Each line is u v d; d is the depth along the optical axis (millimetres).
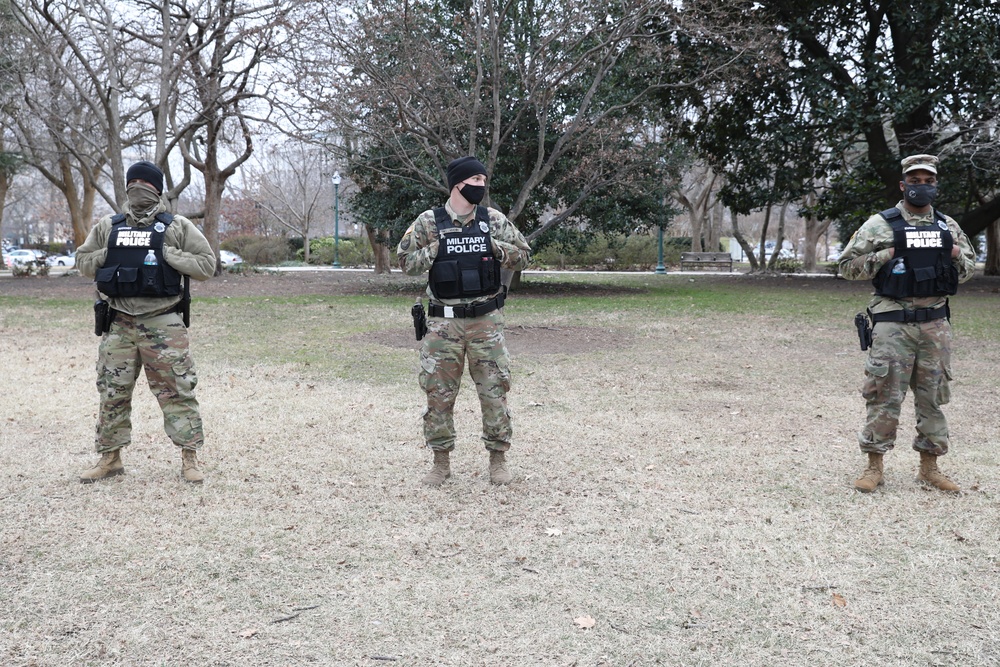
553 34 15719
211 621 3268
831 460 5590
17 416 6836
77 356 10094
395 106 16078
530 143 20156
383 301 18406
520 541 4117
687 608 3395
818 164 23781
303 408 7223
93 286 23828
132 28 22906
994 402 7457
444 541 4113
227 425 6547
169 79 21922
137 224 4832
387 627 3229
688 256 37312
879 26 21812
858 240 4742
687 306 16844
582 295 20656
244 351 10727
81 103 25328
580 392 8055
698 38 18000
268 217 59281
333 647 3072
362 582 3639
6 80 23438
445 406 4984
